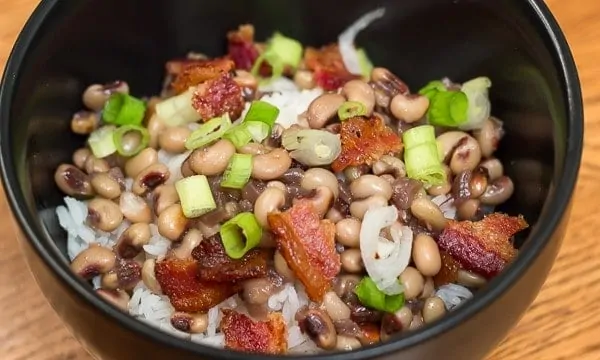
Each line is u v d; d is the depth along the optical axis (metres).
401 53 0.37
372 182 0.31
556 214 0.27
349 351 0.25
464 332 0.26
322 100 0.33
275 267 0.31
